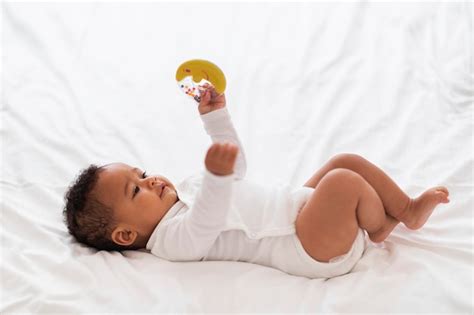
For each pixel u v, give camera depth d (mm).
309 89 2100
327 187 1258
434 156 1671
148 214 1342
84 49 2414
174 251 1297
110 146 1812
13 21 2533
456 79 2018
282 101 2035
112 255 1327
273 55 2328
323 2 2674
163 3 2773
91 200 1337
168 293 1195
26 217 1430
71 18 2623
